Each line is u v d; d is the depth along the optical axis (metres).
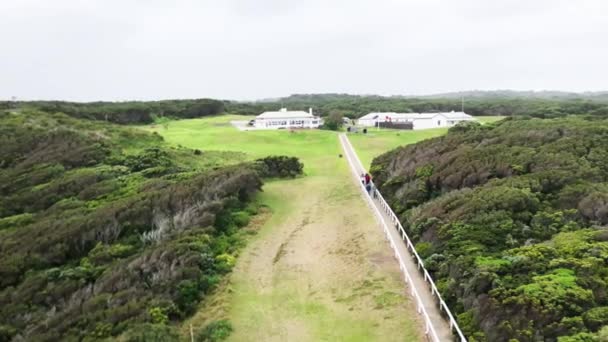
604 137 31.12
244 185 36.38
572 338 12.80
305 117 98.50
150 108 121.62
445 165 32.28
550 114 102.44
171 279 21.67
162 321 18.81
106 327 18.45
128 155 51.41
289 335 18.36
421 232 24.00
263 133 77.81
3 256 28.28
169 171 44.78
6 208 39.06
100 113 107.38
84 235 28.88
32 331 19.94
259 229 31.00
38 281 24.27
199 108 135.62
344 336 17.72
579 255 17.14
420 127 98.44
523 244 19.66
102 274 23.94
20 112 71.12
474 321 15.21
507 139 34.66
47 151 51.94
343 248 26.20
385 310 18.66
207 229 27.56
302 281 23.11
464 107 145.75
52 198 39.78
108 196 38.12
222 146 65.88
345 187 40.72
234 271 24.20
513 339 13.45
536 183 24.38
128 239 28.75
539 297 14.70
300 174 47.28
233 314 20.09
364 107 154.12
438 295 17.62
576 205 21.94
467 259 18.50
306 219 33.03
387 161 43.53
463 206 23.80
